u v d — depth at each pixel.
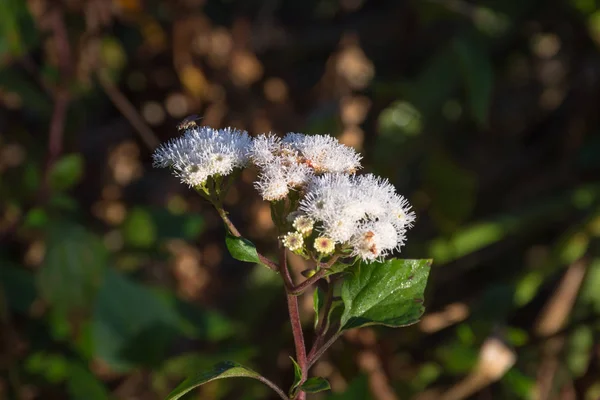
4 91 0.43
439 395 0.40
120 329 0.38
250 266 0.47
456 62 0.46
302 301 0.42
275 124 0.47
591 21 0.47
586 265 0.42
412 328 0.41
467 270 0.46
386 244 0.27
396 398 0.40
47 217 0.38
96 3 0.44
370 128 0.47
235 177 0.28
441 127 0.47
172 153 0.28
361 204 0.27
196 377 0.27
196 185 0.28
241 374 0.27
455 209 0.46
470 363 0.39
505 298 0.40
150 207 0.42
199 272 0.45
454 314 0.41
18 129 0.46
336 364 0.40
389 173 0.46
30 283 0.40
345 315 0.28
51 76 0.42
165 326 0.38
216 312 0.41
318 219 0.27
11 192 0.41
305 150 0.28
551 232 0.46
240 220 0.47
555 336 0.41
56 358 0.38
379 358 0.40
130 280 0.39
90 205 0.47
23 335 0.39
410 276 0.28
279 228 0.28
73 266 0.37
